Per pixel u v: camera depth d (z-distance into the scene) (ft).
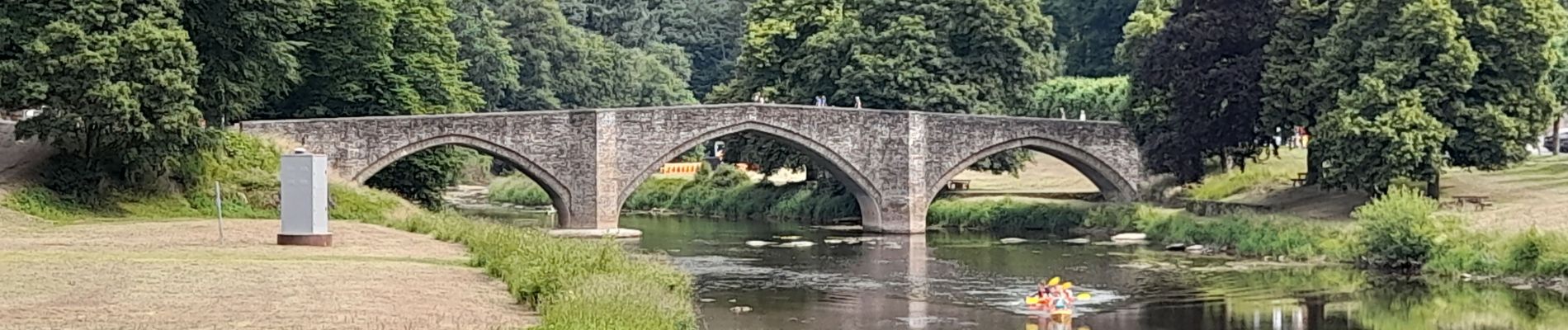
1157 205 263.90
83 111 172.65
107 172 188.14
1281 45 231.50
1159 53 250.37
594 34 520.01
